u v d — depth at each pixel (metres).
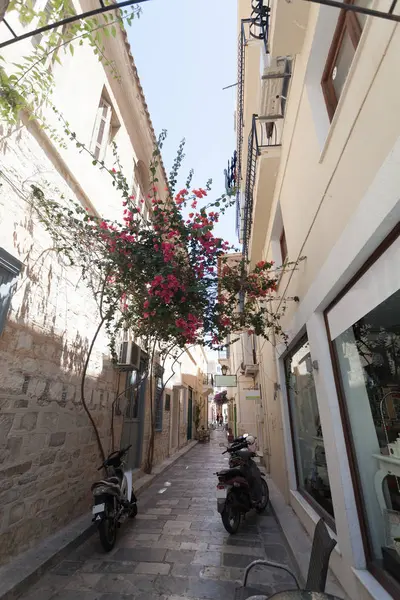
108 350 6.09
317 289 3.50
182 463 10.82
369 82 2.29
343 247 2.72
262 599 2.03
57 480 4.10
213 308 5.05
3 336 3.23
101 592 2.95
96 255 5.04
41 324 3.92
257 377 11.79
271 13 3.92
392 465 2.48
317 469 4.17
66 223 4.41
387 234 2.19
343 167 2.78
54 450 4.07
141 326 6.19
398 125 1.94
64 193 4.64
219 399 32.34
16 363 3.42
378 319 2.55
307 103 3.75
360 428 2.89
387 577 2.32
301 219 4.25
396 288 2.13
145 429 8.38
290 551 3.71
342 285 2.95
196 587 3.06
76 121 4.97
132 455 7.46
